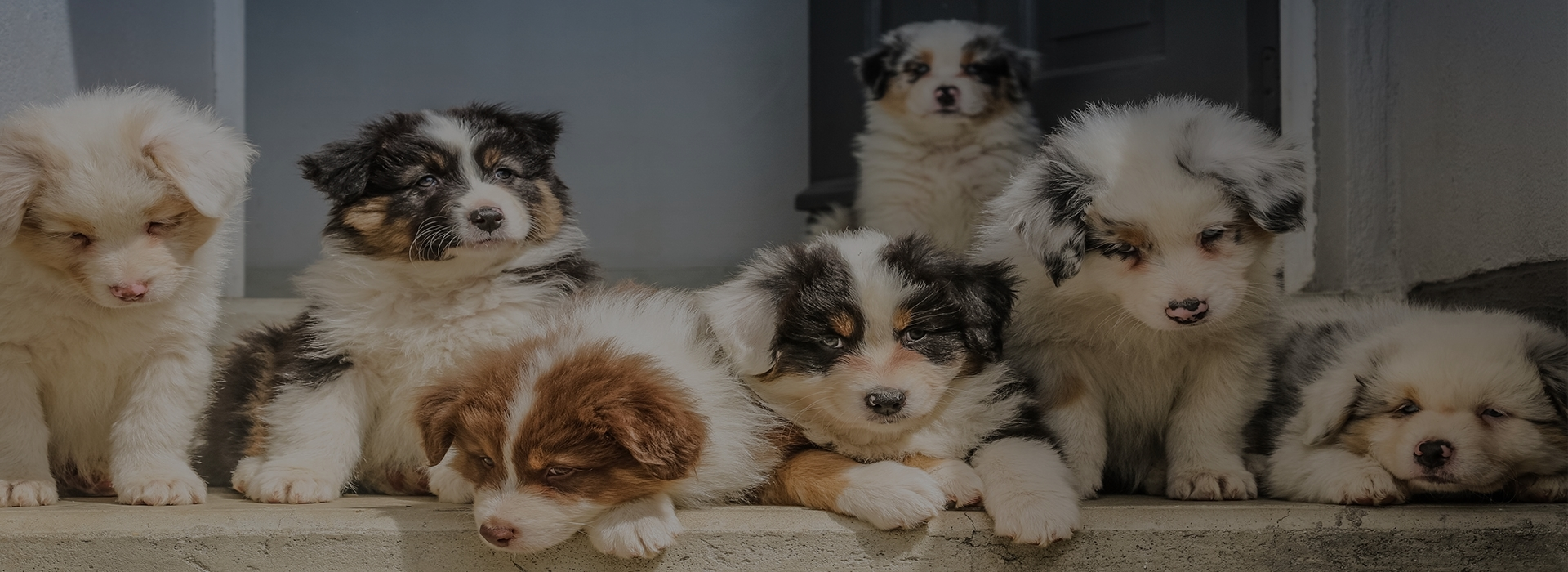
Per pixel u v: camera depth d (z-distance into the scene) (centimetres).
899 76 535
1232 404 333
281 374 331
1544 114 365
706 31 614
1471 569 283
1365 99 485
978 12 592
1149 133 325
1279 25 514
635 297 333
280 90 575
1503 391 305
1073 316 334
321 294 338
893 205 532
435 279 337
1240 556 281
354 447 326
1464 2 419
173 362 323
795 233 612
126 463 315
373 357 332
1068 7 570
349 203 340
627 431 251
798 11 618
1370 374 321
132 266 293
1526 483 312
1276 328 346
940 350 298
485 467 269
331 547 268
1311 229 505
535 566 266
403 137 345
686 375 290
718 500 296
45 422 318
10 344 305
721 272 602
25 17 390
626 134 611
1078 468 326
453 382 284
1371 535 283
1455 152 427
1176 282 300
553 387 265
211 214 306
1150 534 278
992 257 340
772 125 620
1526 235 378
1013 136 530
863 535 272
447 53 595
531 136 367
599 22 607
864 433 305
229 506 295
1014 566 275
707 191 615
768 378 305
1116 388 347
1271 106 515
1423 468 300
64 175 288
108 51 450
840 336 296
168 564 265
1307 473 319
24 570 262
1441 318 354
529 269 347
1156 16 541
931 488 274
